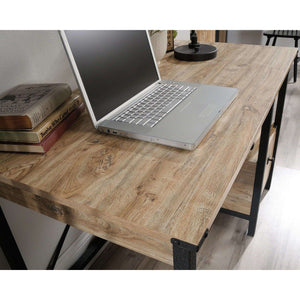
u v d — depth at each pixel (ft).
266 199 5.90
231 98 3.22
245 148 2.51
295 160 6.93
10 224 3.62
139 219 1.91
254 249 4.98
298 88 10.37
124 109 3.07
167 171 2.31
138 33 3.45
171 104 3.13
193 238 1.77
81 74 2.68
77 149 2.65
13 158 2.59
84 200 2.09
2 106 2.68
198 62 4.54
